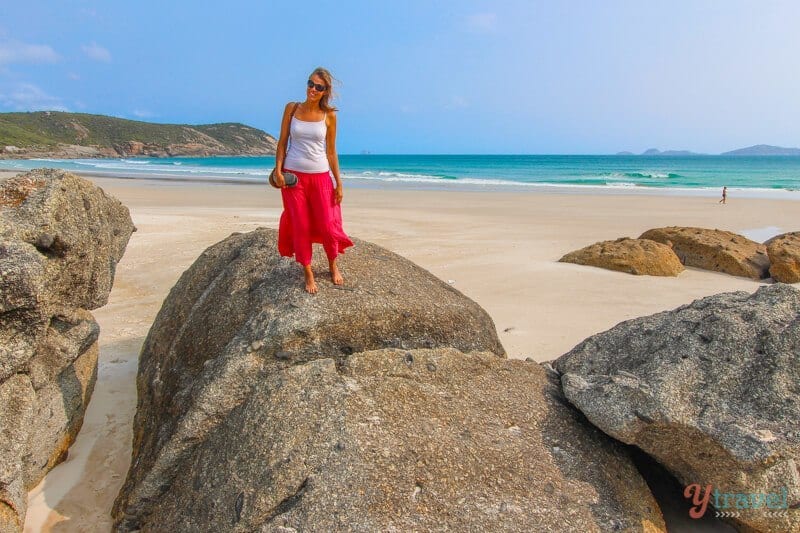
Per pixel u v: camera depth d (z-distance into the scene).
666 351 4.48
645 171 73.75
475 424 3.91
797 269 11.75
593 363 4.94
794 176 61.44
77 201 4.80
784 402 3.87
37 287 3.87
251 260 5.61
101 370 7.05
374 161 126.38
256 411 3.79
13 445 4.00
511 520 3.26
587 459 3.92
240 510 3.31
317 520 3.12
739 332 4.35
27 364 4.36
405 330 4.81
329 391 3.82
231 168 73.81
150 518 3.88
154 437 4.49
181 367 4.96
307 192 4.72
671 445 3.80
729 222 22.88
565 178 56.31
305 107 4.62
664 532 3.73
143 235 16.08
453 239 16.64
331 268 5.05
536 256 14.01
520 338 8.10
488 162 114.62
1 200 4.45
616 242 13.32
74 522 4.38
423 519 3.17
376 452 3.44
